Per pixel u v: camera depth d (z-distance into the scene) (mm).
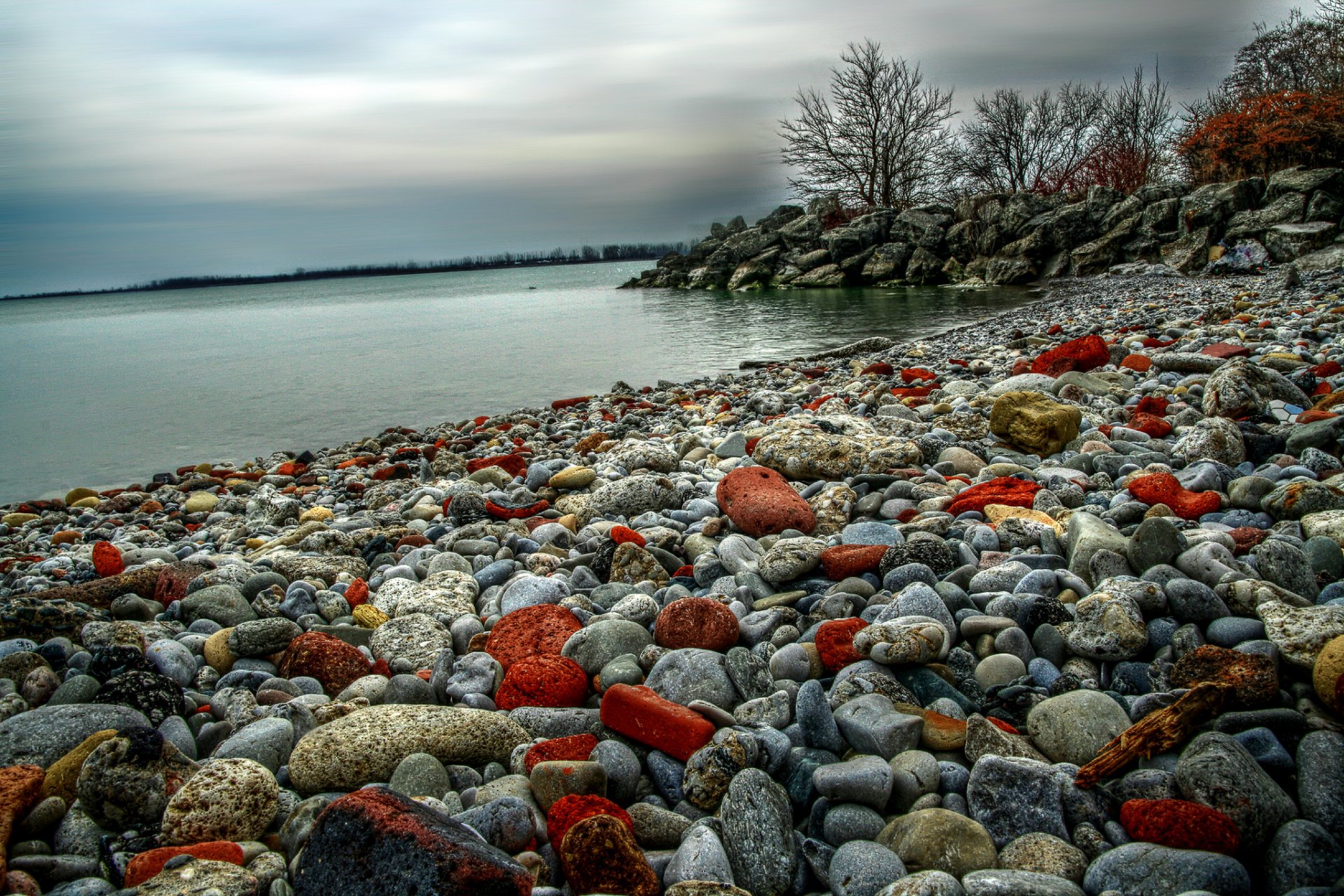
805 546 4266
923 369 11336
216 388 18562
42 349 31953
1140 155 40500
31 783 2748
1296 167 24469
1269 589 3088
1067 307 20797
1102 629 3121
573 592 4566
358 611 4410
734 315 29594
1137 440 6035
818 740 2861
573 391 16156
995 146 48594
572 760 2783
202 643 4121
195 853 2414
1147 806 2326
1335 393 6016
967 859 2297
